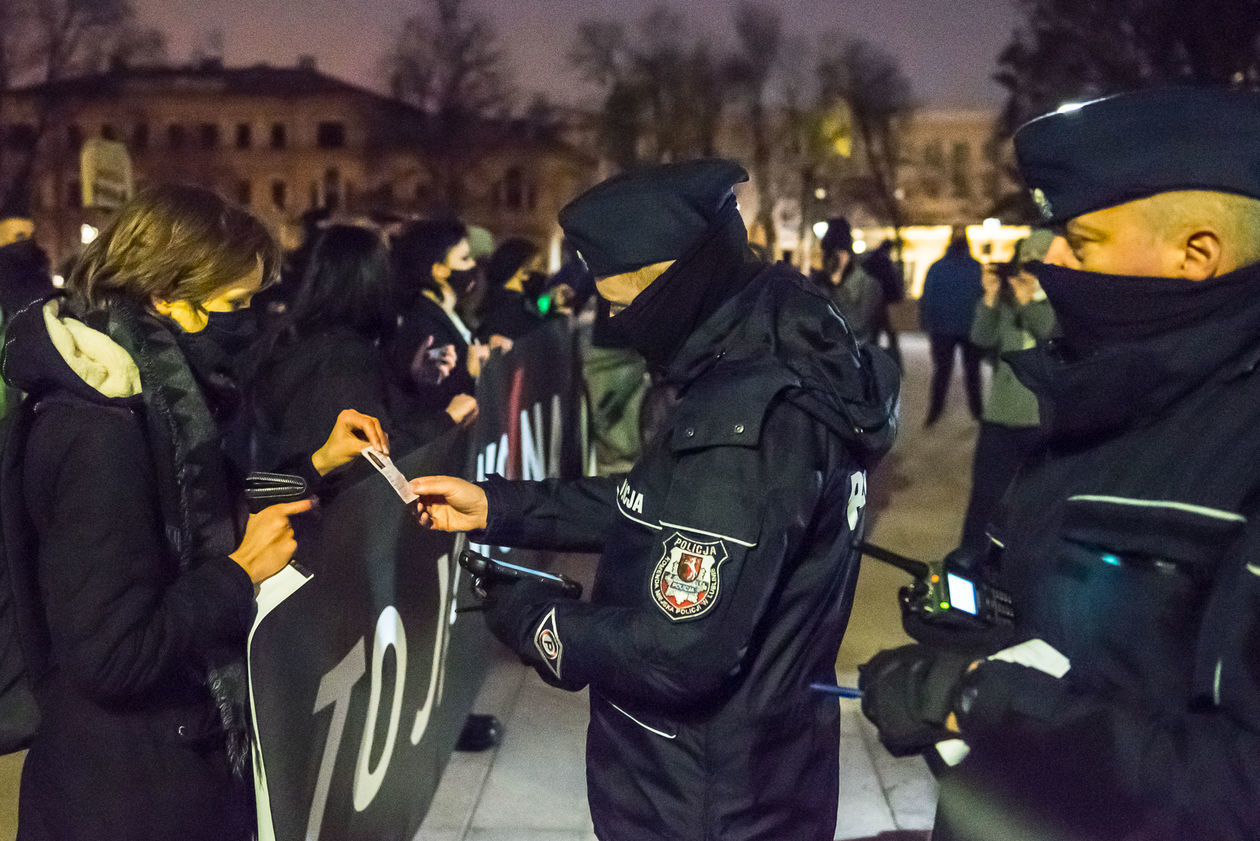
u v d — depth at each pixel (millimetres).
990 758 1333
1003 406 5238
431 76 48844
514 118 52531
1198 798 1117
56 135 51500
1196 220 1202
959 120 55938
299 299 2902
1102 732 1167
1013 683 1220
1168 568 1193
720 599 1511
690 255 1618
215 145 58531
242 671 1704
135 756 1604
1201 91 1220
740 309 1650
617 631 1586
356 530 2219
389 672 2484
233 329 1951
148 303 1727
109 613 1510
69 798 1596
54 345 1521
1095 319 1265
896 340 11172
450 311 4223
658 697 1580
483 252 6277
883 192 50344
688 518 1538
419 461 2699
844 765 3416
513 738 3645
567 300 7039
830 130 32000
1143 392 1233
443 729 3137
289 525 1819
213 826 1684
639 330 1674
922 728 1310
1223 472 1182
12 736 1712
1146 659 1207
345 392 2777
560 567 5410
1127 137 1218
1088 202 1240
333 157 58406
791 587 1658
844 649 4348
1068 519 1290
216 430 1721
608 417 7191
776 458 1544
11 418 1591
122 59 45406
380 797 2494
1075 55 34312
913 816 3113
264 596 1756
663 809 1703
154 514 1599
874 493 7473
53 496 1540
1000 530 1508
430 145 49719
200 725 1675
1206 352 1204
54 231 53375
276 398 2789
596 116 51438
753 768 1683
